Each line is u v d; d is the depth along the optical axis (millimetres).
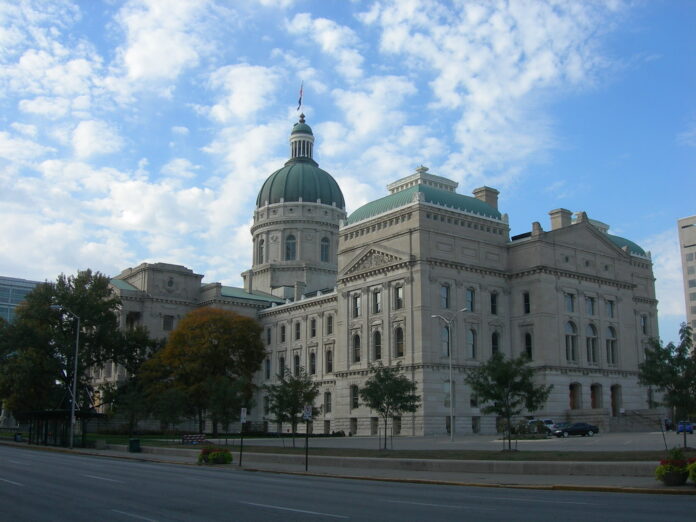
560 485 27641
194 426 115000
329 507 21484
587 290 96750
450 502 22844
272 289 135125
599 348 96625
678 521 17781
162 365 97562
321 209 141000
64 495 24953
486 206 97375
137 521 18609
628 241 120000
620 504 21750
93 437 85188
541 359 89875
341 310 98500
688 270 176875
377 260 93562
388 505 22000
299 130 152250
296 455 45719
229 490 27094
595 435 72625
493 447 52812
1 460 46125
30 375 92562
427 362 84750
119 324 115938
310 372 112062
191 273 124312
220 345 96938
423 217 88625
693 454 36656
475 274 91875
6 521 18766
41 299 100062
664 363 42812
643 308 117438
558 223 98500
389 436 82750
